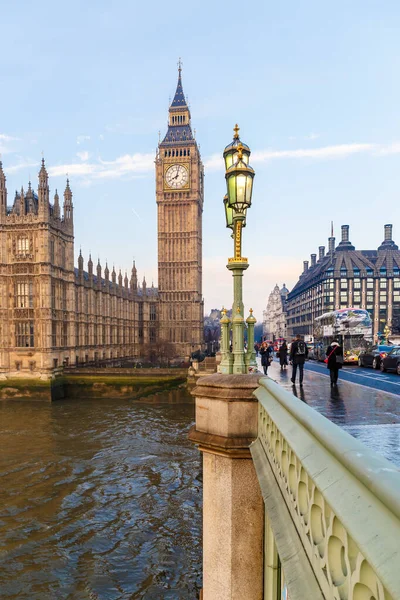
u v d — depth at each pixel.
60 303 73.50
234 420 7.44
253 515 7.48
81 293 86.56
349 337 38.59
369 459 2.15
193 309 130.88
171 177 132.75
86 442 39.53
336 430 2.83
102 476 30.56
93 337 92.94
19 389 65.06
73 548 20.73
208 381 7.87
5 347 67.06
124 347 118.12
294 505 3.80
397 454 6.48
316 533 3.02
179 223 132.75
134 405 59.56
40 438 41.16
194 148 132.62
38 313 67.69
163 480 29.69
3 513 24.64
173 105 139.62
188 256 132.00
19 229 69.19
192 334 130.38
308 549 3.16
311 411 3.65
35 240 68.81
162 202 133.25
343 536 2.36
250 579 7.53
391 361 23.84
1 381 65.75
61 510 24.98
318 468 2.72
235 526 7.54
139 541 21.34
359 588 2.03
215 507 7.85
